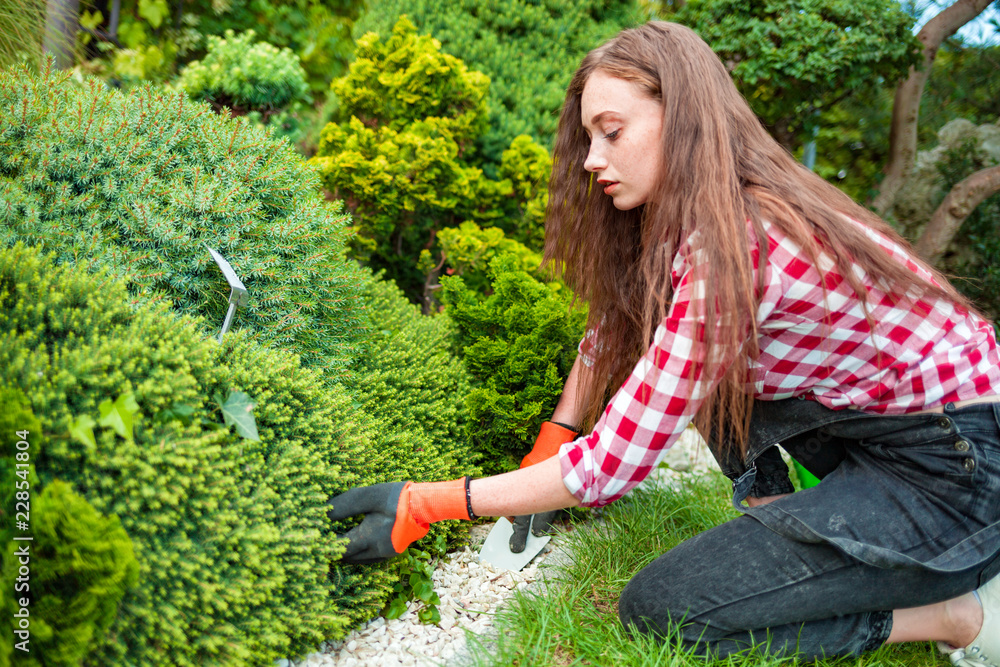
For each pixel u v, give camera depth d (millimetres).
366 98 3250
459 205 3299
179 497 1275
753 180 1354
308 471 1492
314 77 4906
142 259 1611
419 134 3119
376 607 1640
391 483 1505
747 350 1320
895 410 1410
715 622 1484
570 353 2281
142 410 1304
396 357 2121
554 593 1767
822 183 1456
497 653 1521
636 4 4105
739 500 1587
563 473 1413
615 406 1386
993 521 1395
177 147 1765
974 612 1511
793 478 2695
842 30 3910
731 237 1255
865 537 1396
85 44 4336
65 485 1119
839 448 1597
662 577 1522
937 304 1386
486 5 3787
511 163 3260
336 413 1628
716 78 1398
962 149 5336
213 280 1714
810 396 1500
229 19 5039
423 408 2045
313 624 1446
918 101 5027
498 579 1912
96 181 1640
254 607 1380
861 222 1417
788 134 4770
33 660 1062
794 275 1288
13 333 1267
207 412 1385
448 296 2426
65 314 1341
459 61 3205
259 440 1419
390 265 3561
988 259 4980
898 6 4031
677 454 3059
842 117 6281
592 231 1799
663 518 2146
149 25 4785
